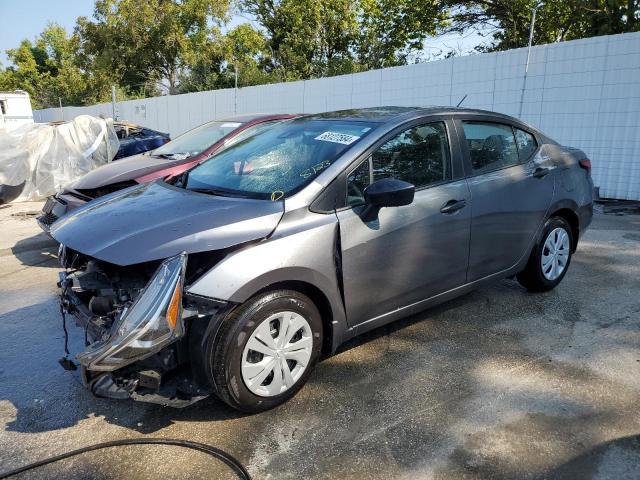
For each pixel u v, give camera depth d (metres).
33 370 3.46
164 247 2.67
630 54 7.86
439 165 3.62
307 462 2.53
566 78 8.53
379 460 2.54
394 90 11.05
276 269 2.74
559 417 2.85
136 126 12.35
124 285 2.90
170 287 2.48
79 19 31.55
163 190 3.61
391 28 27.22
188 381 2.75
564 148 4.75
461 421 2.83
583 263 5.48
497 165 4.02
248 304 2.72
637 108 7.95
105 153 10.62
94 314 2.89
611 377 3.25
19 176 9.80
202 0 28.89
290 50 28.06
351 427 2.80
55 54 51.84
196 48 29.97
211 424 2.84
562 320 4.10
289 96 13.33
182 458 2.57
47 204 5.96
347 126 3.59
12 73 48.53
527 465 2.49
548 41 17.53
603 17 13.11
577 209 4.66
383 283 3.27
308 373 3.04
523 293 4.67
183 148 6.86
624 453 2.56
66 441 2.72
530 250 4.31
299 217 2.94
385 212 3.22
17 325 4.20
